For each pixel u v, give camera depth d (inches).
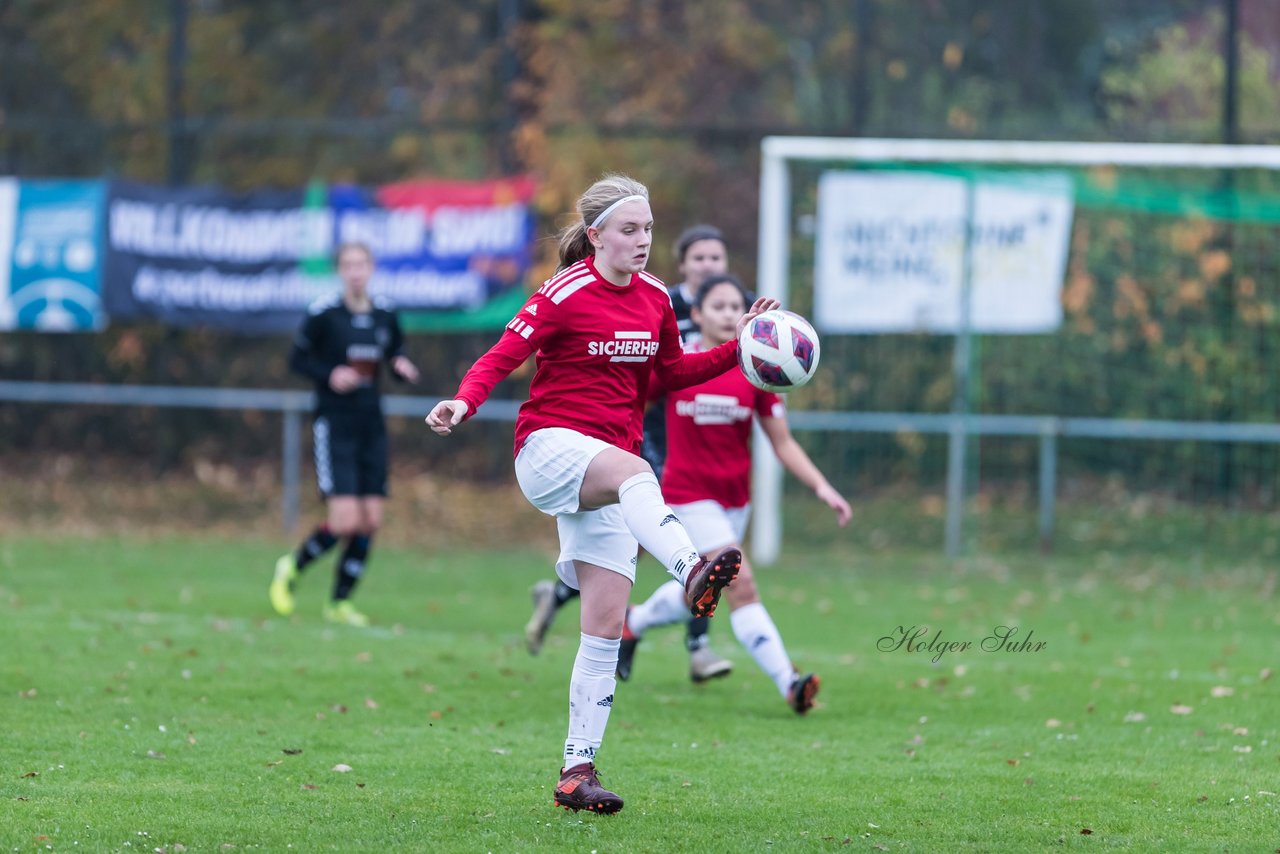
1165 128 2174.0
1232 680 1087.6
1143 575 1694.1
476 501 2128.4
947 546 1835.6
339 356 1334.9
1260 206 1817.2
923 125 2156.7
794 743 866.8
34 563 1637.6
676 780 765.9
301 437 2315.5
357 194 2021.4
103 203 2068.2
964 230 1819.6
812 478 989.8
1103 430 1782.7
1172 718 948.0
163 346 2233.0
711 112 2257.6
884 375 2007.9
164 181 2327.8
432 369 2223.2
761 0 2251.5
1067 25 2218.3
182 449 2290.8
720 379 970.7
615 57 2250.2
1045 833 672.4
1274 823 693.3
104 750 800.9
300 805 694.5
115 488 2204.7
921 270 1829.5
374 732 866.8
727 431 979.3
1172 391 1972.2
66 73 2420.0
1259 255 1921.8
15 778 734.5
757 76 2268.7
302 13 2377.0
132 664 1059.3
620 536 690.2
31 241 2078.0
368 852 620.4
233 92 2374.5
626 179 694.5
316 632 1259.8
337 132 2075.5
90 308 2073.1
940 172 1819.6
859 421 1809.8
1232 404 1947.6
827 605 1469.0
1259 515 1916.8
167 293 2065.7
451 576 1649.9
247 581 1571.1
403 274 2009.1
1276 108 2167.8
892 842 654.5
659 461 1048.8
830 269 1846.7
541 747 837.8
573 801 685.3
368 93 2377.0
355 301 1350.9
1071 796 741.9
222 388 2287.2
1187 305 1957.4
